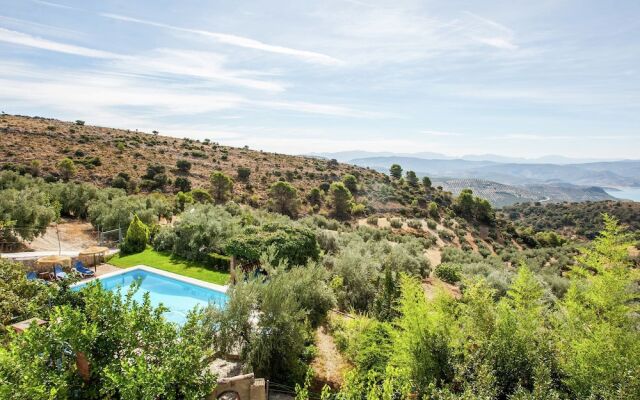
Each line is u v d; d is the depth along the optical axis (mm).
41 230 21875
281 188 51156
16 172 35062
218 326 10531
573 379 6738
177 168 56250
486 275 22953
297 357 10734
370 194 64750
